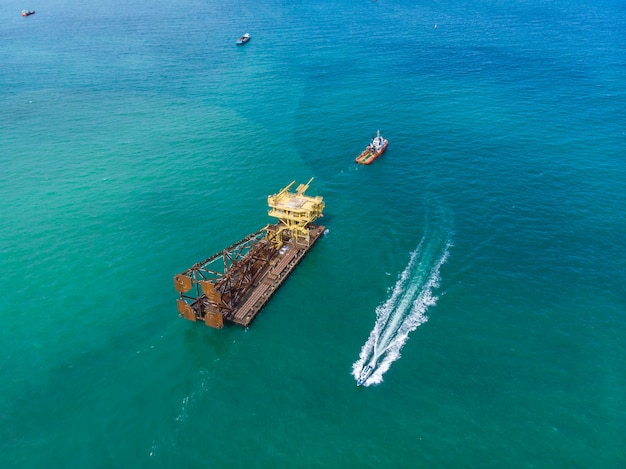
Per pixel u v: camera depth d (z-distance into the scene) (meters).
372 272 83.56
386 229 95.19
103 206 104.31
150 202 105.81
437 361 65.69
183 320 73.81
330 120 147.88
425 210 100.88
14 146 132.88
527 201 102.31
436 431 56.44
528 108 150.88
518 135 132.88
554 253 86.31
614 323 71.00
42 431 57.00
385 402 60.03
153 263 86.62
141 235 94.56
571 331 69.94
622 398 59.84
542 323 71.50
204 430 57.03
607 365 64.44
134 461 53.81
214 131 141.50
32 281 82.31
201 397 61.12
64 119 151.00
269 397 61.06
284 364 65.88
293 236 90.69
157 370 65.25
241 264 76.81
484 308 74.69
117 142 134.75
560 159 119.06
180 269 85.12
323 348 68.38
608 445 54.41
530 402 59.66
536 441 55.09
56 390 62.28
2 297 78.88
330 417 58.41
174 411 59.44
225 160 124.25
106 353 68.06
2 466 53.25
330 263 86.38
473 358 65.94
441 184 110.38
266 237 87.69
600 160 117.69
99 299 78.25
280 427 57.31
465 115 147.62
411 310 74.88
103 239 93.38
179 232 95.50
